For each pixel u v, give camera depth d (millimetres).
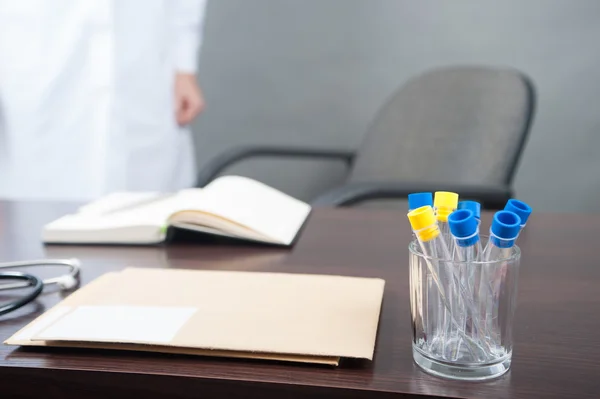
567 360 442
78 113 1483
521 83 1229
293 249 745
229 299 539
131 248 762
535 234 790
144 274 619
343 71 1860
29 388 437
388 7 1804
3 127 1465
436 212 442
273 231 777
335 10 1831
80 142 1498
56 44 1443
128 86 1496
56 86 1458
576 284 600
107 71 1482
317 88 1883
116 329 471
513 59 1777
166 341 448
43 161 1482
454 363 417
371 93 1858
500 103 1226
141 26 1483
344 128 1892
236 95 1923
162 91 1538
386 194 988
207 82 1926
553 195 1835
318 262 687
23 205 1036
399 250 730
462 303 413
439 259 411
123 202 939
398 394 399
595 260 674
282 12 1855
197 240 790
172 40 1559
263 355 438
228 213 771
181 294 554
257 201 877
